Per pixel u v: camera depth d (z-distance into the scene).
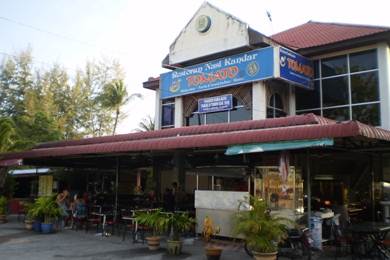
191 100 22.17
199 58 21.92
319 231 11.76
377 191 17.33
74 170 24.73
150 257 11.10
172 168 20.72
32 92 45.19
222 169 15.83
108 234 15.41
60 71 47.84
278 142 10.88
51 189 24.11
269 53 18.50
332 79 19.50
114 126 47.28
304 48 19.61
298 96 20.38
